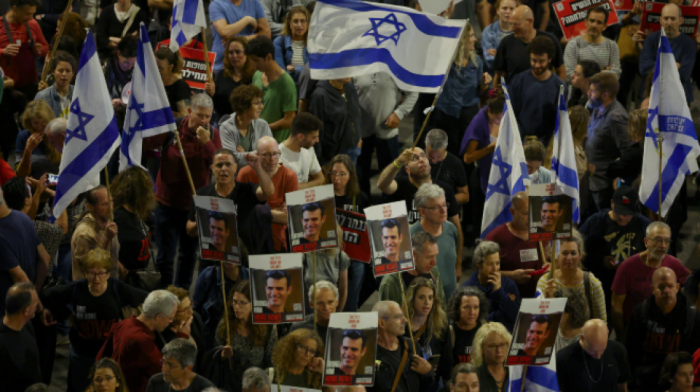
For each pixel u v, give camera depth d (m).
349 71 15.27
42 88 20.12
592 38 24.25
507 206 16.22
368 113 21.81
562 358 13.18
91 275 13.55
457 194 18.69
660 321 14.62
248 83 21.53
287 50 22.75
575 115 18.59
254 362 13.36
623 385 13.59
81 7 33.75
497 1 27.88
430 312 13.75
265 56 19.73
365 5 15.23
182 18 19.11
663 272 14.45
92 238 14.75
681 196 19.06
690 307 14.66
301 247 11.63
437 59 15.25
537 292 13.48
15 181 15.36
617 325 15.74
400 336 12.99
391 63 15.20
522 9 22.02
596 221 16.94
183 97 20.38
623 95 26.97
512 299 14.88
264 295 11.20
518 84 20.83
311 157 17.94
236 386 13.26
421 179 17.06
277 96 19.98
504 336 12.31
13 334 12.72
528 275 15.46
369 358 10.83
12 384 12.79
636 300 15.55
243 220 15.45
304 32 22.56
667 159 16.69
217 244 12.12
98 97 14.74
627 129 19.61
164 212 17.53
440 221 15.49
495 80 23.36
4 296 14.07
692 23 24.58
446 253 15.88
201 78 20.86
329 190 11.55
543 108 20.44
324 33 15.28
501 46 22.59
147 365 12.66
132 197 15.66
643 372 14.76
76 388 14.22
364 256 15.59
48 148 17.86
